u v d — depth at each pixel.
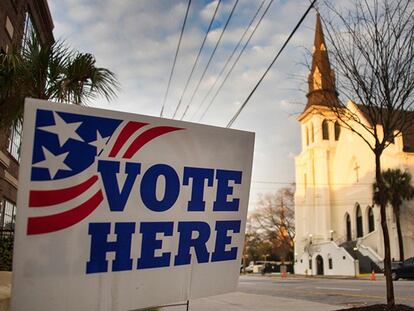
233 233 4.31
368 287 19.45
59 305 3.47
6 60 8.06
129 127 3.87
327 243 51.94
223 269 4.23
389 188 41.03
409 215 44.47
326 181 59.84
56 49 8.27
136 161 3.88
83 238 3.61
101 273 3.64
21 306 3.36
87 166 3.67
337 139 61.88
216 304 11.75
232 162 4.36
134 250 3.80
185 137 4.14
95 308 3.59
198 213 4.13
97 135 3.73
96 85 8.51
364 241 48.59
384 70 7.65
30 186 3.45
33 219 3.44
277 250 80.38
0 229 10.59
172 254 3.98
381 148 7.90
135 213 3.83
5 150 12.68
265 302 12.36
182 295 3.99
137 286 3.78
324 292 17.00
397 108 8.08
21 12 14.50
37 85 8.05
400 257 41.28
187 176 4.11
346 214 56.44
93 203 3.67
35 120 3.51
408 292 15.80
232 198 4.33
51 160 3.53
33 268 3.41
